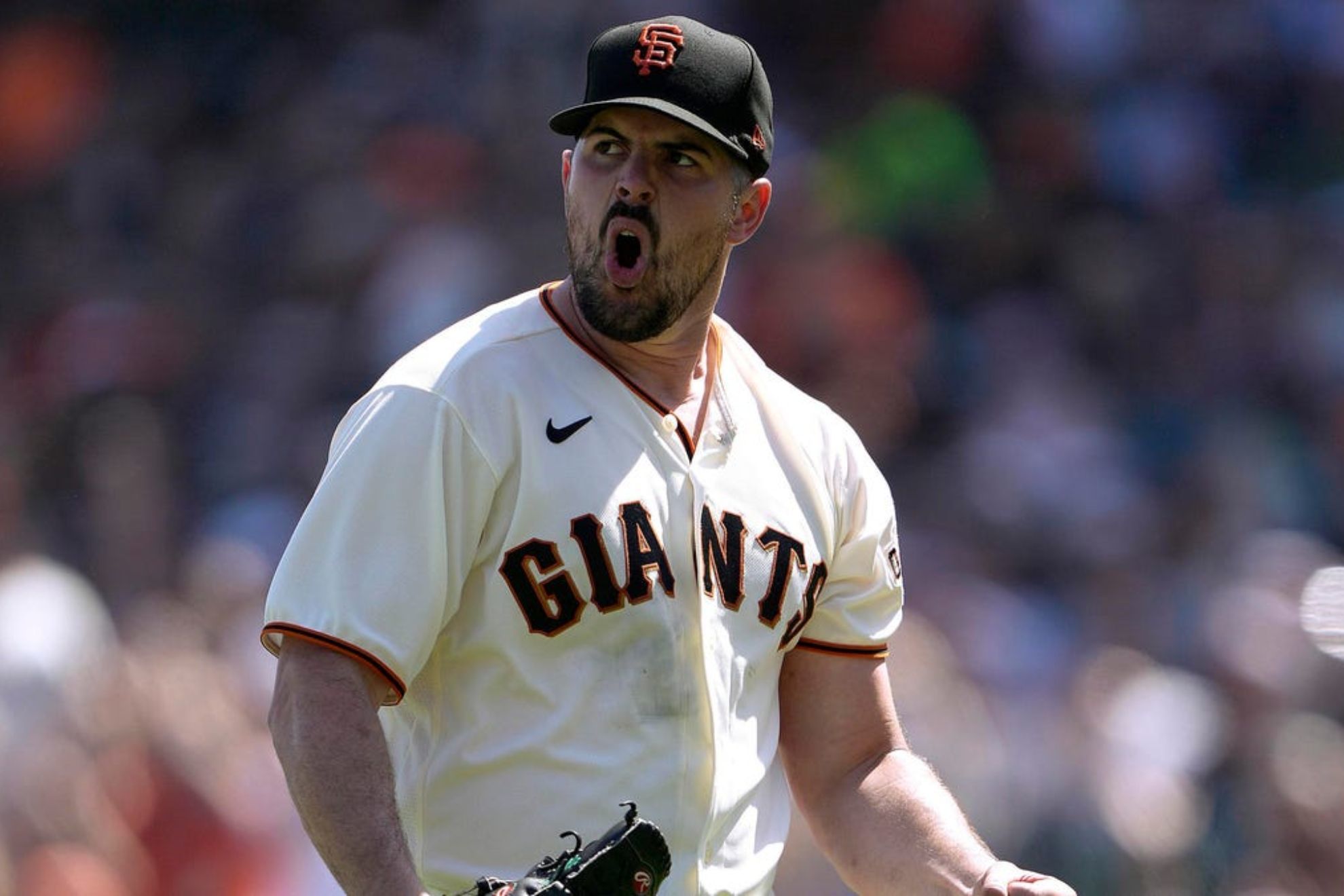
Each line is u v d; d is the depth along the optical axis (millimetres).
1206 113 53656
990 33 54094
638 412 10602
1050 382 46344
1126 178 51969
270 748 27875
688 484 10633
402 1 54281
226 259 50125
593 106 10336
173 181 52031
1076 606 38969
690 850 10422
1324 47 54531
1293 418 47219
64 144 53000
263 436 44719
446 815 10328
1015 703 34469
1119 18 54531
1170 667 37094
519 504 10211
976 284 49938
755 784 10867
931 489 43500
